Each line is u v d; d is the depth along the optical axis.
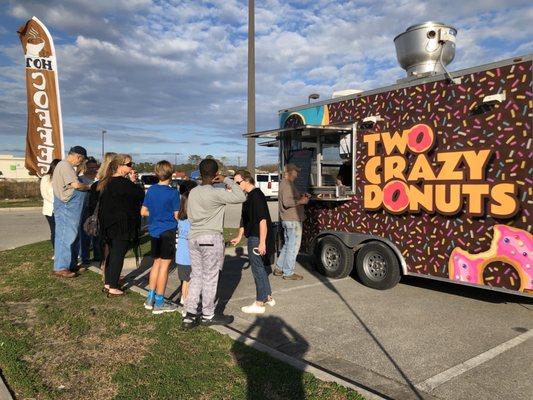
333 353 4.25
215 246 4.71
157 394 3.31
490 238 5.27
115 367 3.76
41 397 3.28
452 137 5.62
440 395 3.45
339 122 7.15
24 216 19.55
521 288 5.01
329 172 7.45
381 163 6.47
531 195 4.90
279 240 7.97
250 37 9.56
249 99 9.65
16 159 58.41
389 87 6.37
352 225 6.94
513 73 5.05
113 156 5.84
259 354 4.00
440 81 5.75
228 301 5.98
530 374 3.78
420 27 6.42
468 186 5.45
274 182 30.53
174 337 4.42
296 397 3.27
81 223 7.82
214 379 3.54
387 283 6.38
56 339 4.38
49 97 9.28
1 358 3.88
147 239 10.91
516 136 5.03
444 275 5.73
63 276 6.82
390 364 4.00
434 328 4.89
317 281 7.08
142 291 6.10
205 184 4.78
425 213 5.93
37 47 9.11
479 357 4.12
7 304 5.51
